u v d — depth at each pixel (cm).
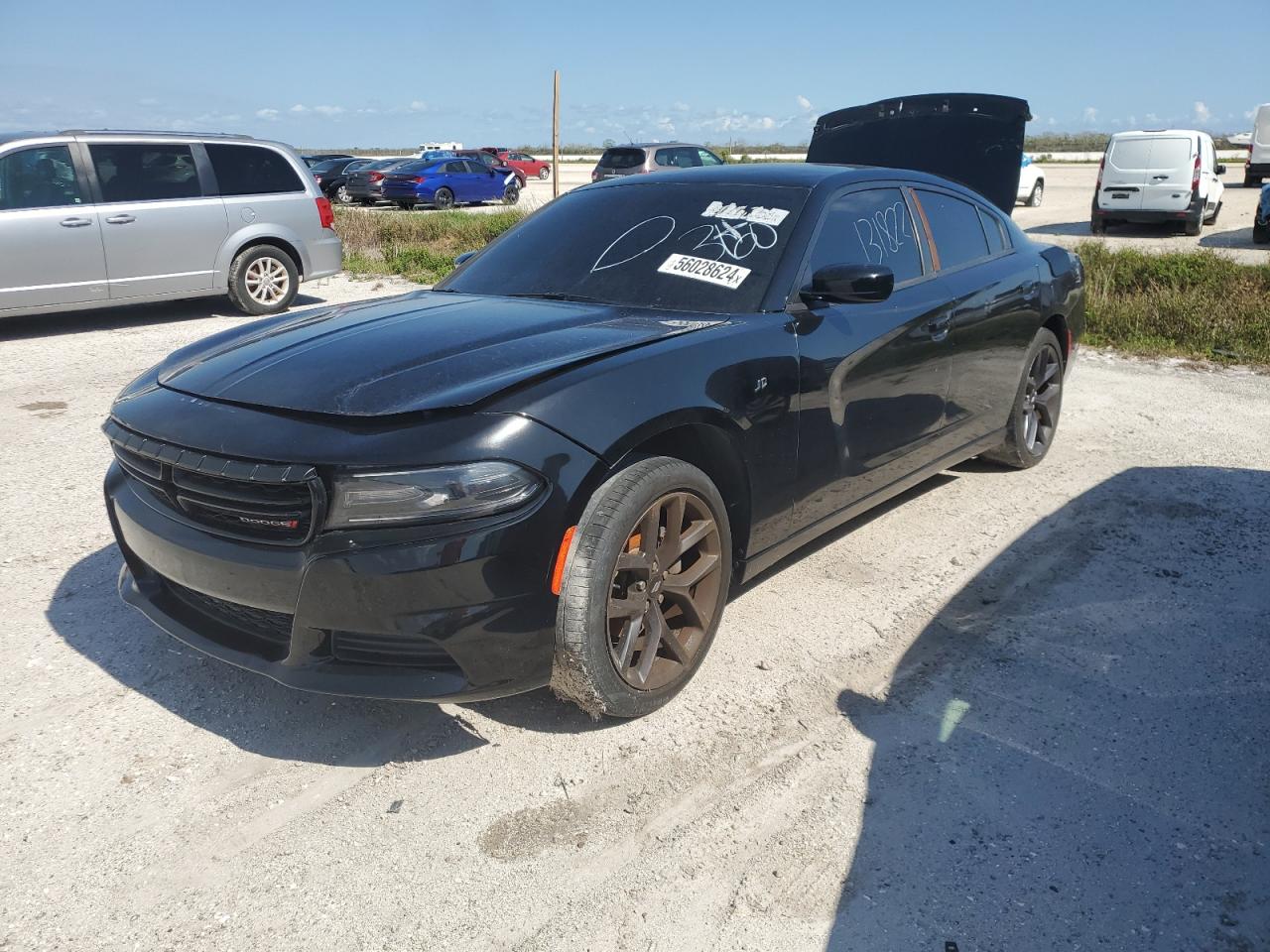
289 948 205
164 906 216
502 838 238
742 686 305
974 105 636
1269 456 530
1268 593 367
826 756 269
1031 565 393
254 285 971
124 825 242
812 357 321
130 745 274
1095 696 298
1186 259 984
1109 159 1688
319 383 260
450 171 2652
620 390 260
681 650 289
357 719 288
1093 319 852
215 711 291
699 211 365
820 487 337
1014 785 256
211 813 247
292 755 271
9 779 259
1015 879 222
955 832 238
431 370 260
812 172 383
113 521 294
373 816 246
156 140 899
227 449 244
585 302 338
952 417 416
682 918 212
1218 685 304
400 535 232
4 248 812
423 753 272
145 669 313
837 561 399
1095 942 204
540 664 252
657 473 265
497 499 234
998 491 480
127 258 878
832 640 334
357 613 235
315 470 233
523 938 207
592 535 252
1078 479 496
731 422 290
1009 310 445
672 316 315
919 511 455
